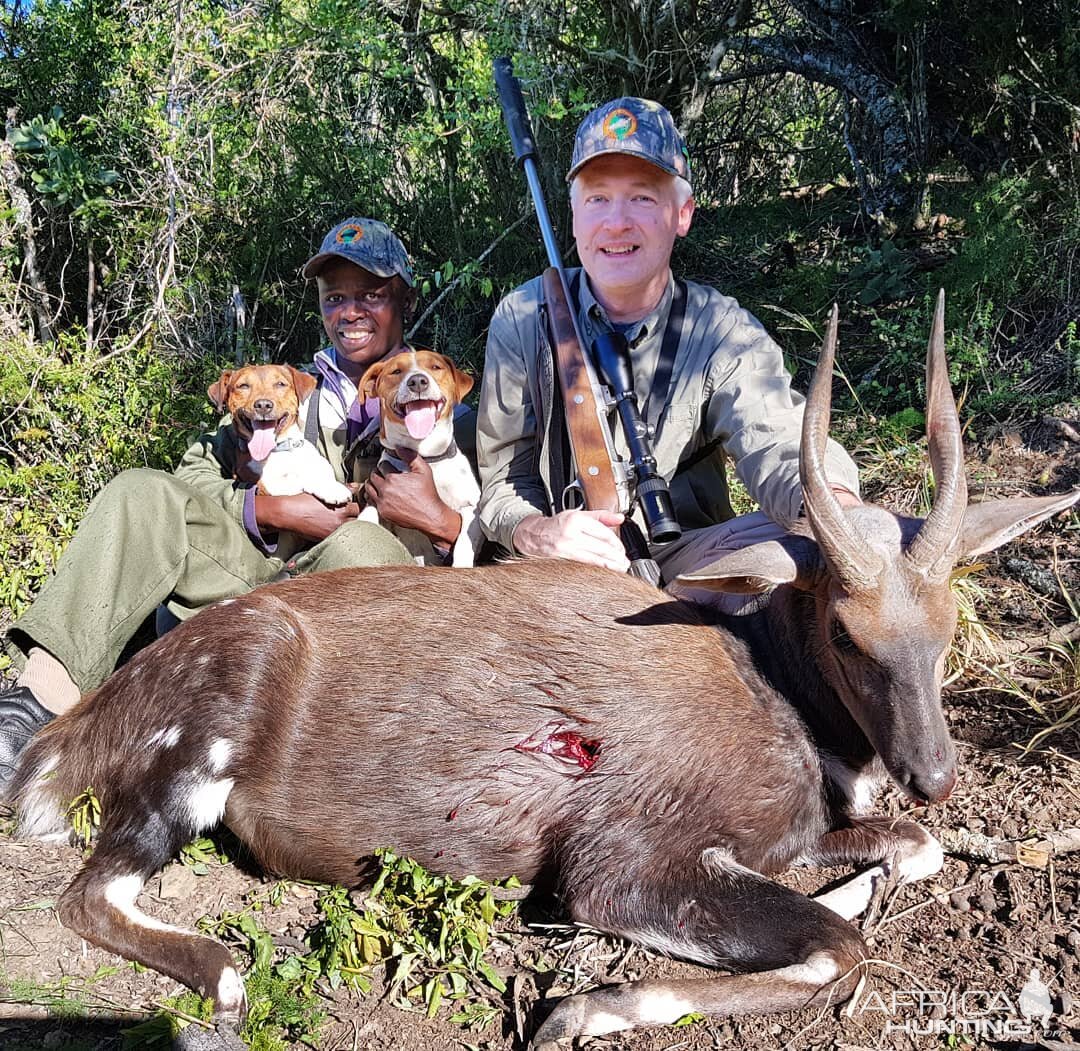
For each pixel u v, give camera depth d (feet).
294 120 10.59
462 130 9.57
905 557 3.58
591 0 10.14
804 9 10.93
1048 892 4.15
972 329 8.34
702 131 12.14
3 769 4.61
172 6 10.05
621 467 4.85
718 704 4.01
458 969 3.85
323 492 5.99
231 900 4.23
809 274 9.89
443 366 6.12
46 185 8.73
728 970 3.79
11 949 3.94
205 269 9.66
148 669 4.22
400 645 4.17
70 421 7.46
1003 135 10.21
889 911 4.07
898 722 3.53
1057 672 5.46
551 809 4.02
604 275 5.00
